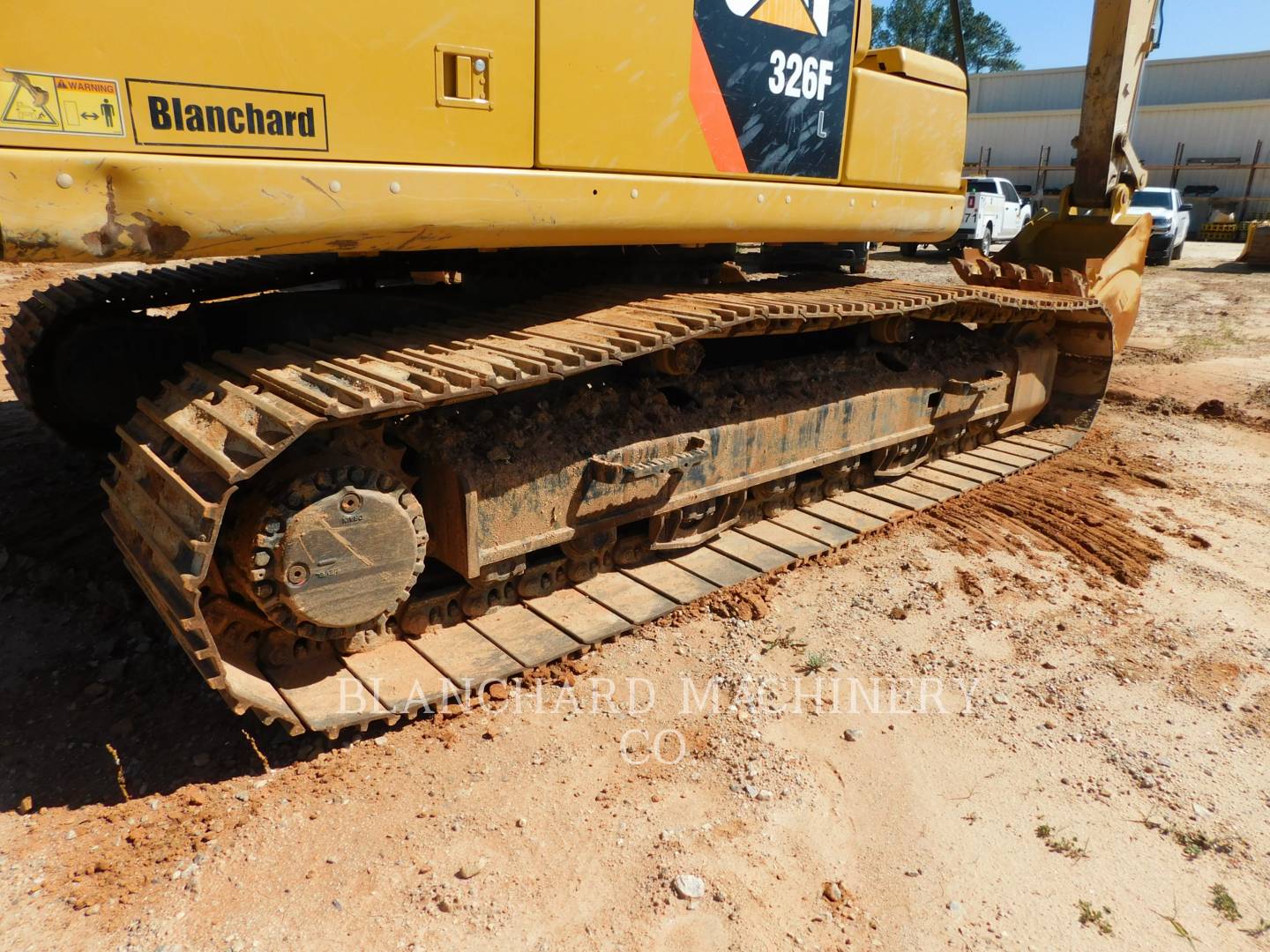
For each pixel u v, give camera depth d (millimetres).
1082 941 2463
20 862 2611
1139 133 35094
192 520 2729
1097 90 7570
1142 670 3844
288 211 2910
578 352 3354
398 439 3602
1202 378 9430
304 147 2928
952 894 2611
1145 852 2797
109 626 3854
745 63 4145
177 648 3725
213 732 3229
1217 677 3795
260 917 2455
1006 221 21594
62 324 5027
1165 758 3248
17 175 2443
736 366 4914
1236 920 2541
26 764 3012
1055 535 5258
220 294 5590
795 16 4324
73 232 2555
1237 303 14109
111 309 5254
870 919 2516
